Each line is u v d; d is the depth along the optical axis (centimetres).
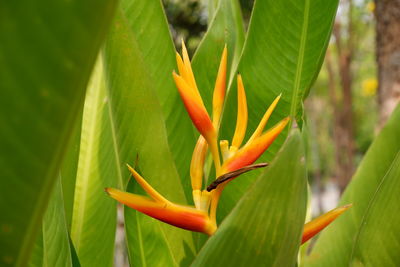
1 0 42
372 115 795
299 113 88
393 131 95
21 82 45
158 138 80
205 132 71
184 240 81
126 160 82
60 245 73
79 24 44
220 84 74
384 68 207
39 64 45
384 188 77
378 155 96
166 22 91
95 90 95
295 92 86
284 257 65
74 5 43
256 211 62
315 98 742
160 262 81
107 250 91
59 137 49
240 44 106
